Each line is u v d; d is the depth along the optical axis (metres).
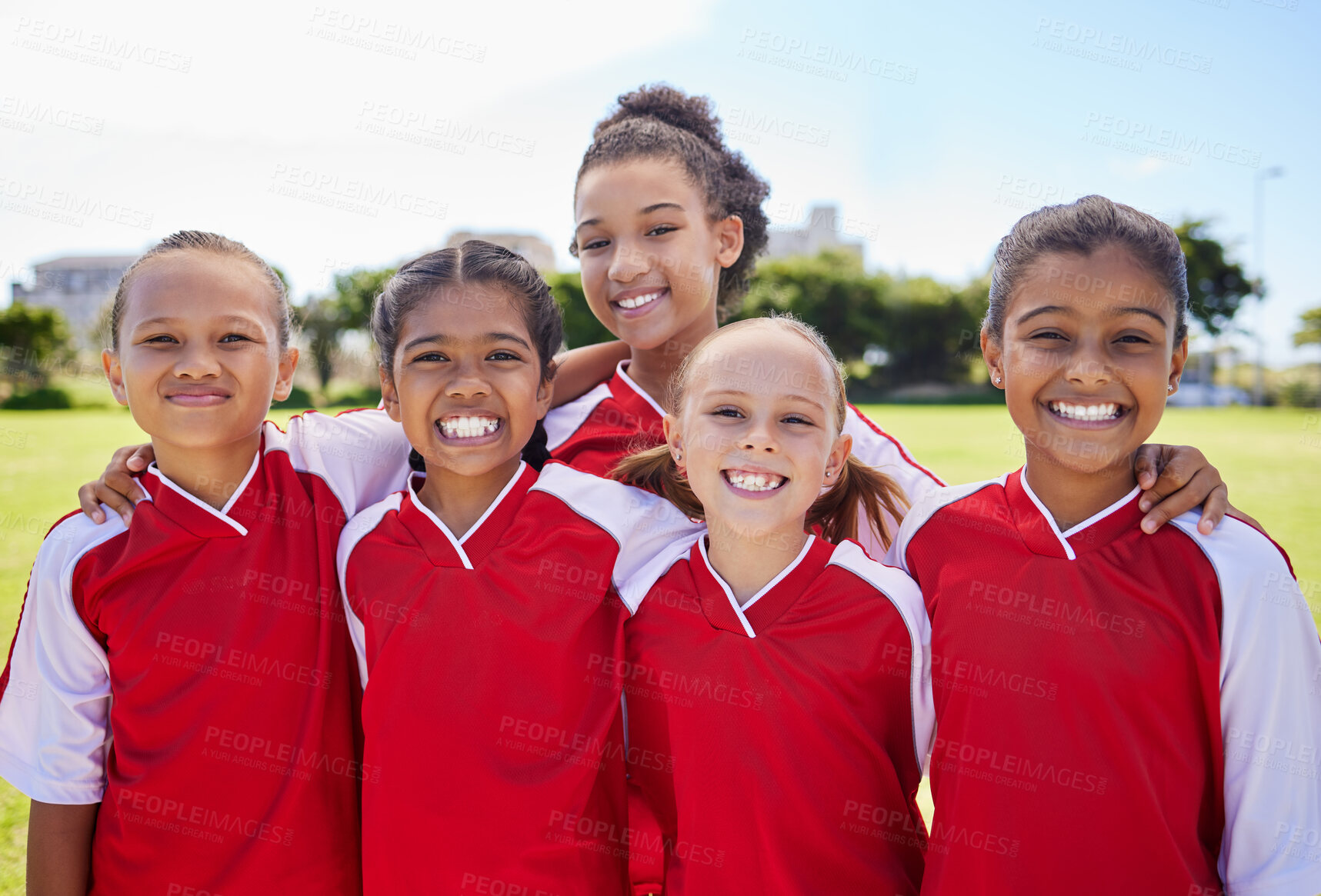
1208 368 32.44
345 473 2.12
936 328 28.05
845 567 1.88
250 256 2.03
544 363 2.12
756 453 1.80
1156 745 1.67
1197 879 1.68
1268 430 18.11
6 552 6.82
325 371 21.23
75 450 13.05
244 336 1.90
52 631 1.92
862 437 2.55
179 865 1.87
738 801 1.76
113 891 1.91
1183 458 1.83
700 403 1.89
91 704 1.93
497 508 1.94
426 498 2.02
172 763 1.85
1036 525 1.81
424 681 1.83
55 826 1.91
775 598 1.84
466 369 1.91
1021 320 1.80
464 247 2.05
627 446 2.49
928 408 22.97
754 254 3.18
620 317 2.57
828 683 1.78
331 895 1.94
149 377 1.84
